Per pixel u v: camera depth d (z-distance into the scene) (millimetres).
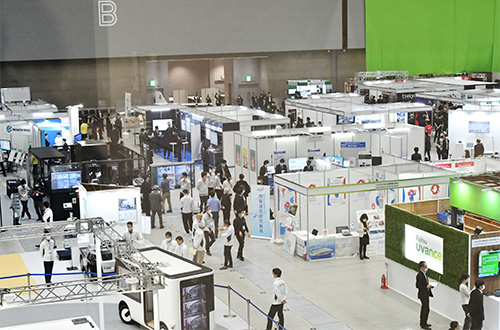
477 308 11180
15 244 18156
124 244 11203
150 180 22156
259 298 13859
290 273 15320
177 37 36906
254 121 25734
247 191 20062
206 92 42094
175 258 12578
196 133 27953
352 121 27859
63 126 27797
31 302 9312
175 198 22188
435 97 29844
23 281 14867
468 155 24594
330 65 42094
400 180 15695
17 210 20172
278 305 11898
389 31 42062
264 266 15859
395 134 23859
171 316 11320
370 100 31578
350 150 22969
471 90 31578
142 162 21531
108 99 36344
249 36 38688
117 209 17344
